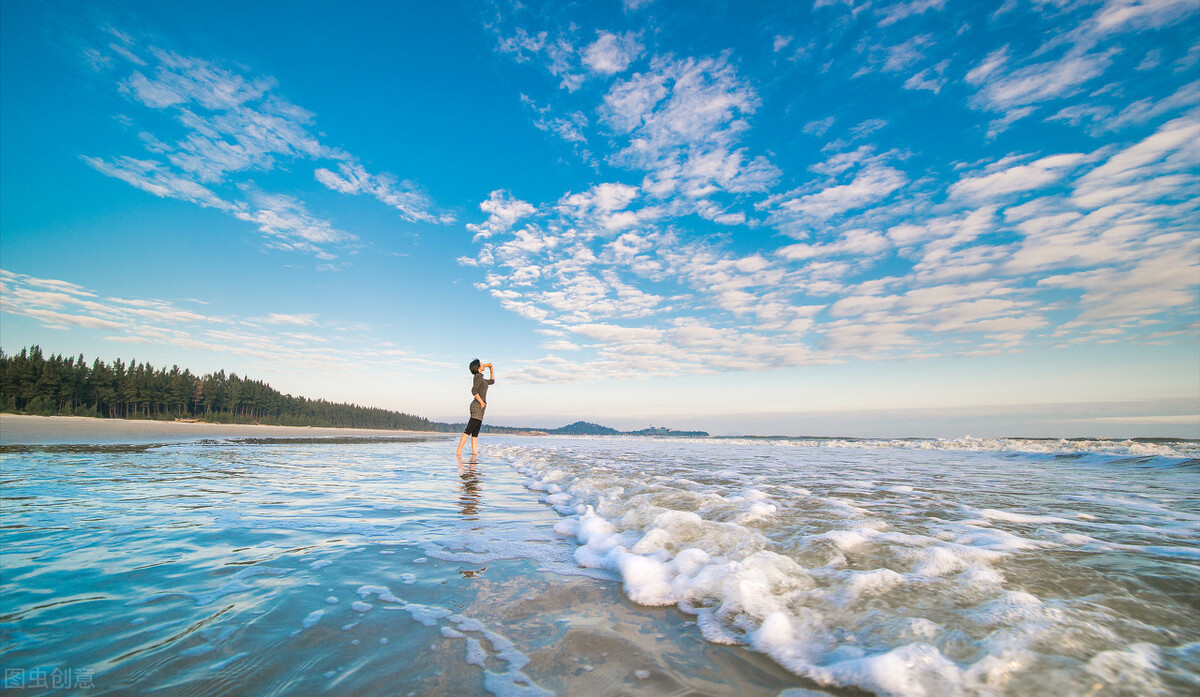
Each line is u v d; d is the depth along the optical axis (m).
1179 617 2.18
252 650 1.97
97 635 2.04
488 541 3.95
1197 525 4.19
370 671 1.84
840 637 2.17
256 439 21.19
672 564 3.18
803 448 21.75
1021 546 3.39
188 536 3.76
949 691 1.71
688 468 10.02
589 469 9.55
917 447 23.14
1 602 2.38
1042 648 1.91
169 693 1.64
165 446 13.79
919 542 3.51
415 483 7.71
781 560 3.05
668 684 1.82
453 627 2.28
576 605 2.62
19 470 7.43
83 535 3.69
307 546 3.61
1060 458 12.71
